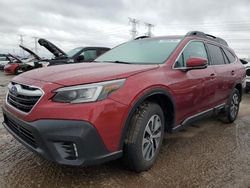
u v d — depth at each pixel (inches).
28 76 115.3
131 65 128.1
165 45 152.6
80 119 95.0
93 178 113.4
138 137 110.5
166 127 137.9
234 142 166.1
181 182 112.7
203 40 174.1
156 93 118.0
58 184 108.0
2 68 913.5
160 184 110.5
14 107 112.3
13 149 142.2
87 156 97.1
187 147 154.5
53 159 97.2
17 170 118.4
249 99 349.1
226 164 132.0
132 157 111.5
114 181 111.6
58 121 94.8
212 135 179.6
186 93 138.9
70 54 403.5
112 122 100.9
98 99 98.7
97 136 97.5
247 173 122.6
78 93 97.4
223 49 202.2
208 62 170.9
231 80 197.3
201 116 163.3
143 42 167.5
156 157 128.3
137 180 113.0
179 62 141.8
